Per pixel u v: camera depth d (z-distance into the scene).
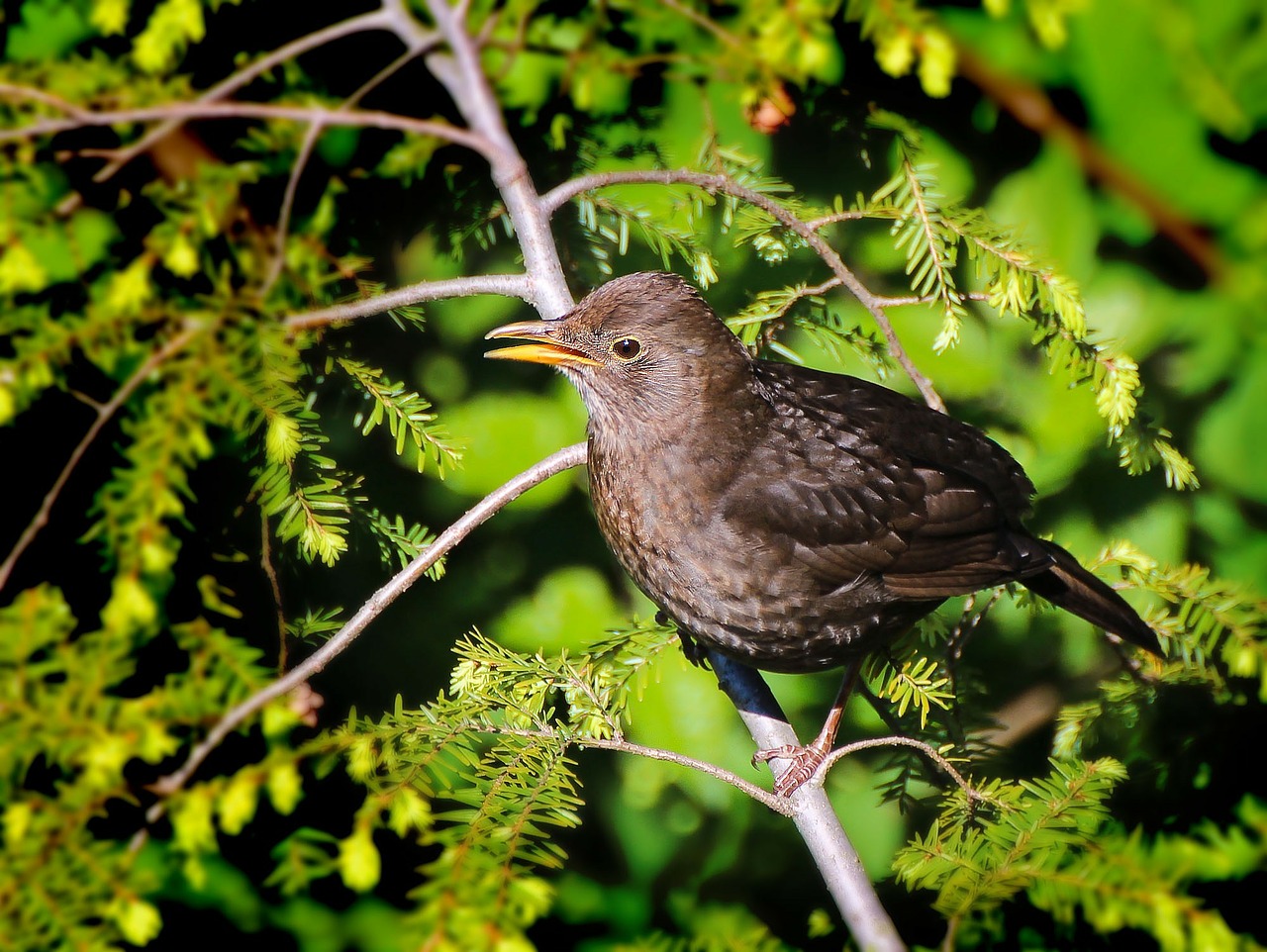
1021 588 4.90
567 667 4.83
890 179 4.90
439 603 4.93
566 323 4.84
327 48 4.86
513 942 4.73
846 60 4.88
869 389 4.87
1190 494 4.91
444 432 4.86
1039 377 4.91
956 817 4.81
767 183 4.87
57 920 4.74
